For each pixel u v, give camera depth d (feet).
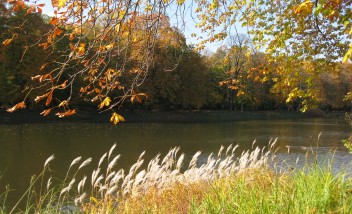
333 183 16.14
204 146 83.15
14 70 113.91
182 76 171.53
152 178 26.21
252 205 15.58
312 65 24.70
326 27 23.44
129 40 15.01
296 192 15.88
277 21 23.54
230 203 16.42
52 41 13.99
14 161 57.41
